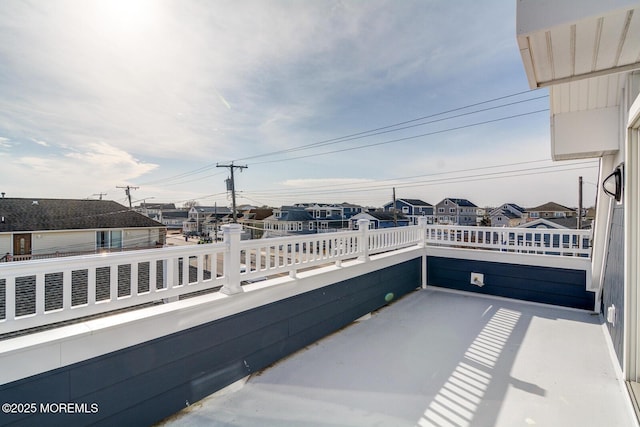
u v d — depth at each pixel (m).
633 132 2.31
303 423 2.10
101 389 1.83
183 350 2.25
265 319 2.88
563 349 3.27
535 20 1.76
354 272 4.08
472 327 3.90
